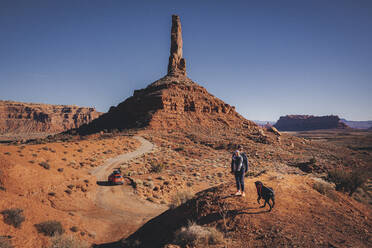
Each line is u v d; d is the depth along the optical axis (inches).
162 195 1051.9
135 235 452.1
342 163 2613.2
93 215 763.4
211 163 2091.5
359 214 315.9
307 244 224.7
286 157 2508.6
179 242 264.1
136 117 4104.3
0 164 814.5
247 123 4495.6
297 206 316.2
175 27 5610.2
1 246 379.6
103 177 1273.4
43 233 479.8
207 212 331.3
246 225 270.7
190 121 3929.6
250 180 411.8
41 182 855.1
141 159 1913.1
